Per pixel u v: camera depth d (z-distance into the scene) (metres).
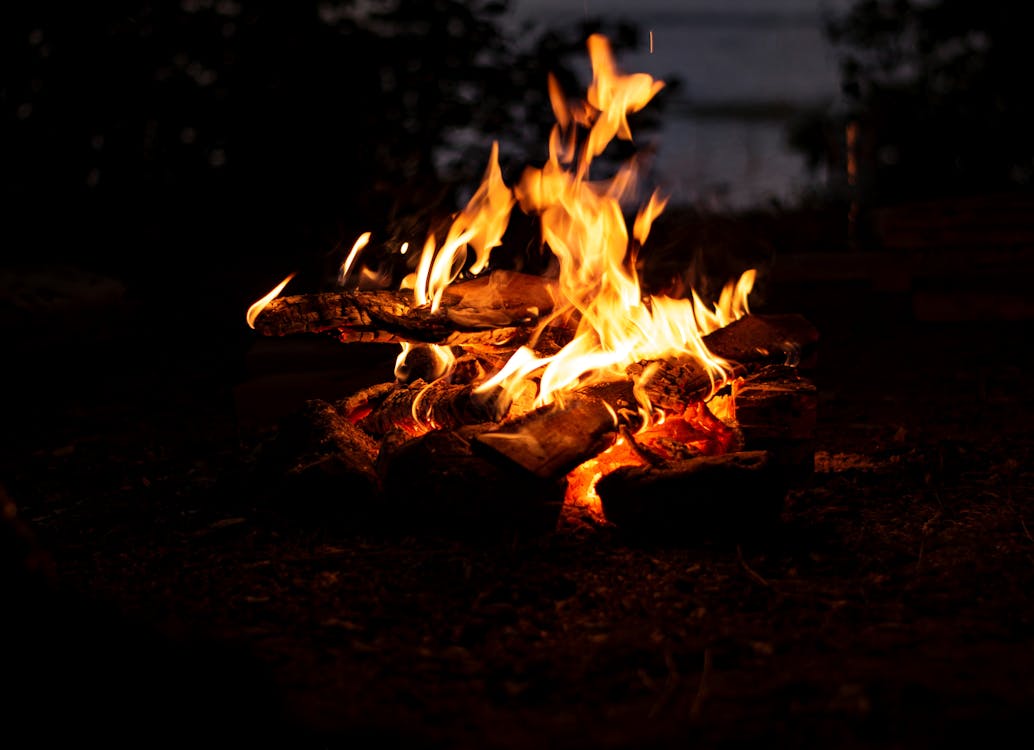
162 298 7.64
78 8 7.93
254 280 7.38
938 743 2.41
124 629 2.79
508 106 8.07
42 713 2.48
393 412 4.20
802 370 4.55
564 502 3.79
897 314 7.38
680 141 18.41
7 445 5.45
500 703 2.65
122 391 6.52
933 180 10.21
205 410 6.02
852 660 2.81
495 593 3.22
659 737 2.47
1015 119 10.09
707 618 3.07
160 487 4.48
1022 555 3.49
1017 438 4.93
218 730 2.49
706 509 3.54
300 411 4.17
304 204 7.74
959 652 2.84
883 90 10.23
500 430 3.64
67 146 8.21
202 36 8.01
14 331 6.87
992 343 6.77
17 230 8.20
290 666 2.83
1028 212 7.24
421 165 7.98
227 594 3.28
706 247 8.27
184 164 8.18
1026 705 2.54
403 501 3.70
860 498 4.07
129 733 2.46
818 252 8.36
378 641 2.96
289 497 3.85
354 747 2.46
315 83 7.88
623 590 3.25
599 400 3.80
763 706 2.59
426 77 7.96
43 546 3.79
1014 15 9.90
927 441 4.94
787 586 3.27
